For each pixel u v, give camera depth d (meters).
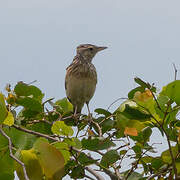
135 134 7.46
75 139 6.84
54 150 6.05
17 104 9.20
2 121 6.54
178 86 7.06
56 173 5.98
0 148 6.18
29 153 6.01
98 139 7.14
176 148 7.31
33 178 5.93
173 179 7.25
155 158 7.56
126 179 7.11
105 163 7.20
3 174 6.12
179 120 7.56
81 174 7.71
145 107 7.20
